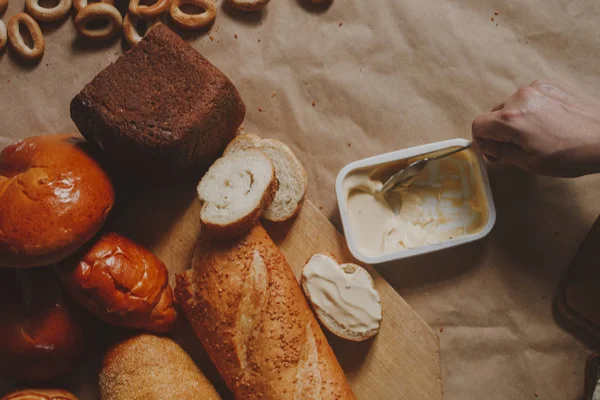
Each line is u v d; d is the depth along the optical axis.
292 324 0.63
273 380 0.62
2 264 0.61
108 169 0.66
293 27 0.73
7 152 0.64
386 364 0.68
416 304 0.72
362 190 0.69
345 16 0.73
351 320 0.67
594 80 0.72
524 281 0.71
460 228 0.69
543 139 0.64
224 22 0.73
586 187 0.71
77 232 0.61
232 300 0.63
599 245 0.70
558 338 0.71
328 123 0.73
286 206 0.68
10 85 0.72
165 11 0.72
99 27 0.72
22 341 0.63
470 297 0.71
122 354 0.64
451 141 0.66
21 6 0.72
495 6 0.73
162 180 0.68
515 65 0.73
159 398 0.63
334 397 0.63
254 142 0.69
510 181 0.72
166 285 0.66
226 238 0.65
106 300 0.63
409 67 0.73
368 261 0.67
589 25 0.72
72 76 0.72
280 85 0.73
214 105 0.63
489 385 0.71
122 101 0.62
